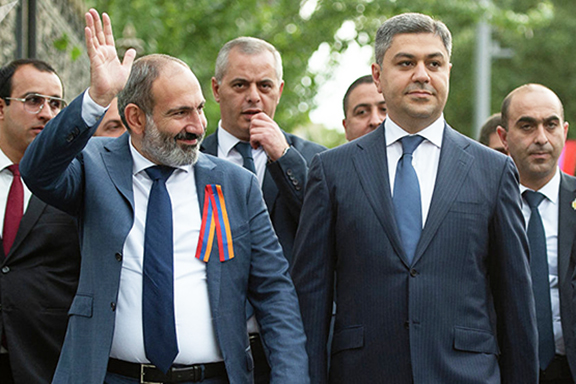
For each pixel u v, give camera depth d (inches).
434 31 234.1
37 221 254.8
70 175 213.6
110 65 205.9
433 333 220.8
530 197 293.4
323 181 238.4
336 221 235.0
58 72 398.3
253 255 226.7
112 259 210.2
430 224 225.6
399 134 237.5
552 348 275.4
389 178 234.5
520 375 230.8
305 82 789.9
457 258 225.1
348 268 231.1
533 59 1419.8
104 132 296.5
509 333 231.5
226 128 291.3
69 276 255.6
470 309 224.8
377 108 335.9
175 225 217.2
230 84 286.4
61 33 406.9
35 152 201.9
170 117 215.0
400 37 233.9
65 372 210.5
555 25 1397.6
